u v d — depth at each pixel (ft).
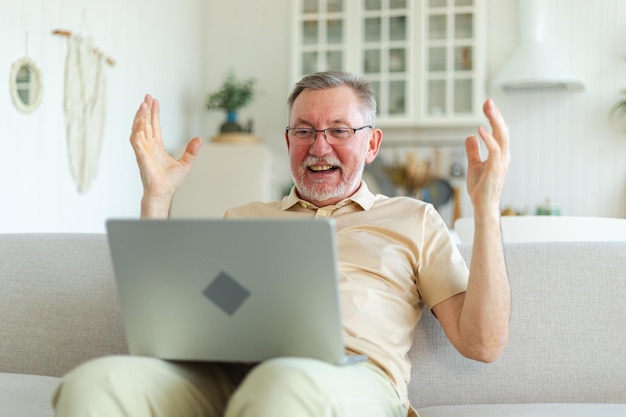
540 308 6.24
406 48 19.69
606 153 19.63
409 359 6.23
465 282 5.82
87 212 15.79
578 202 19.74
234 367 5.22
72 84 15.12
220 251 4.29
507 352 6.18
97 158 15.94
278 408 4.00
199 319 4.47
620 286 6.23
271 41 21.42
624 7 19.61
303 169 6.35
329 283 4.19
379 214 6.21
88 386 4.21
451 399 6.17
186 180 18.72
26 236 7.36
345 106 6.28
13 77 13.39
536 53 19.04
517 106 20.06
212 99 19.76
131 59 17.54
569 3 19.81
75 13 15.30
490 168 5.09
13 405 5.36
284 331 4.36
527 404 5.78
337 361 4.39
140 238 4.38
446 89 19.44
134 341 4.64
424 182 19.83
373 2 19.95
